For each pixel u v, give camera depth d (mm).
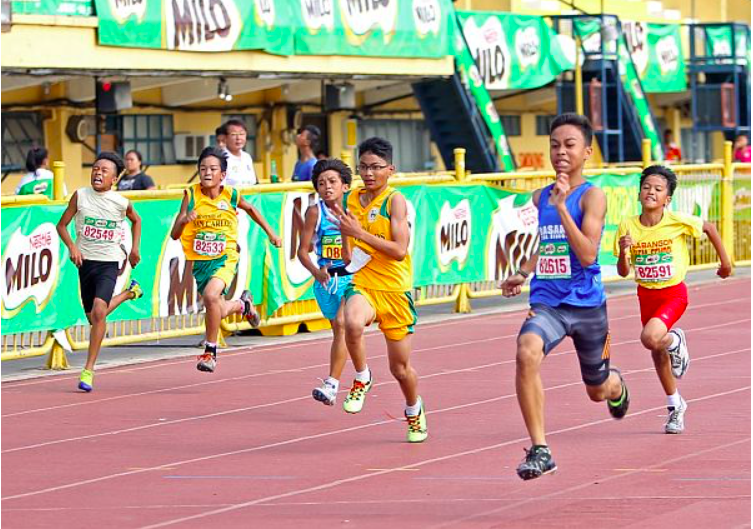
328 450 15102
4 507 12688
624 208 31859
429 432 16016
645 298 16297
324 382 16656
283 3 36062
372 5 38625
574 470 13828
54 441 15883
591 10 52250
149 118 39938
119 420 17188
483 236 28375
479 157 42656
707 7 62062
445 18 41062
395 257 14953
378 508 12344
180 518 12125
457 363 21469
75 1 31656
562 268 13219
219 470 14172
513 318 27312
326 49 37281
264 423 16797
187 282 23125
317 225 25000
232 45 34719
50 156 36750
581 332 13359
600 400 14172
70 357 22891
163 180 40312
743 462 14094
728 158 34969
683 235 16312
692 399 17969
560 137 13086
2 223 20266
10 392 19406
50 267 21062
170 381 20234
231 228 20094
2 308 20344
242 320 24047
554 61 45719
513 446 15125
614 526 11484
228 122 24922
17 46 30453
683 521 11633
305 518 12016
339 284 17203
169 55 33625
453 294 28109
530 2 49500
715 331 24703
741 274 35125
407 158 48219
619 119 47188
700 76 54375
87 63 31859
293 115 43312
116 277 19719
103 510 12500
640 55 50688
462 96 41875
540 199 13422
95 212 19500
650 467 13914
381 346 23406
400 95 44938
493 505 12359
